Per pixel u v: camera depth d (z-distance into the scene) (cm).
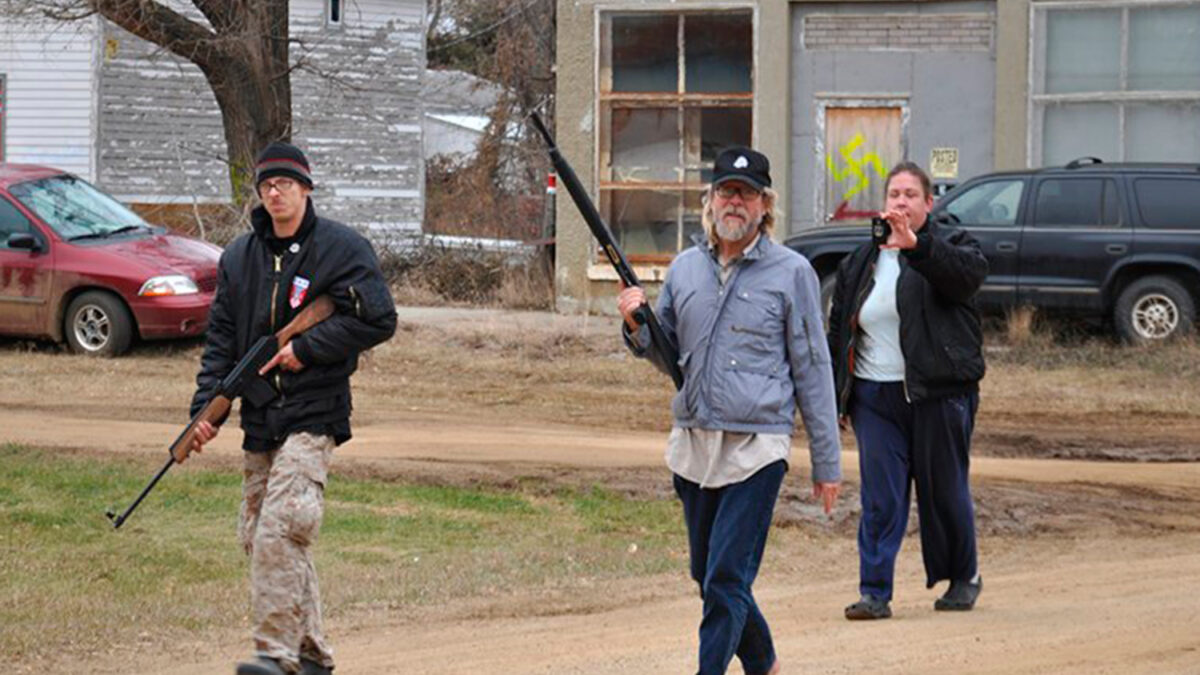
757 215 1745
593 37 5812
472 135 11794
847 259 2306
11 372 4472
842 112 5688
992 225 4994
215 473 3300
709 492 1758
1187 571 2659
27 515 2955
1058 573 2672
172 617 2362
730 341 1741
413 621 2347
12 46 8312
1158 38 5509
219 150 8762
